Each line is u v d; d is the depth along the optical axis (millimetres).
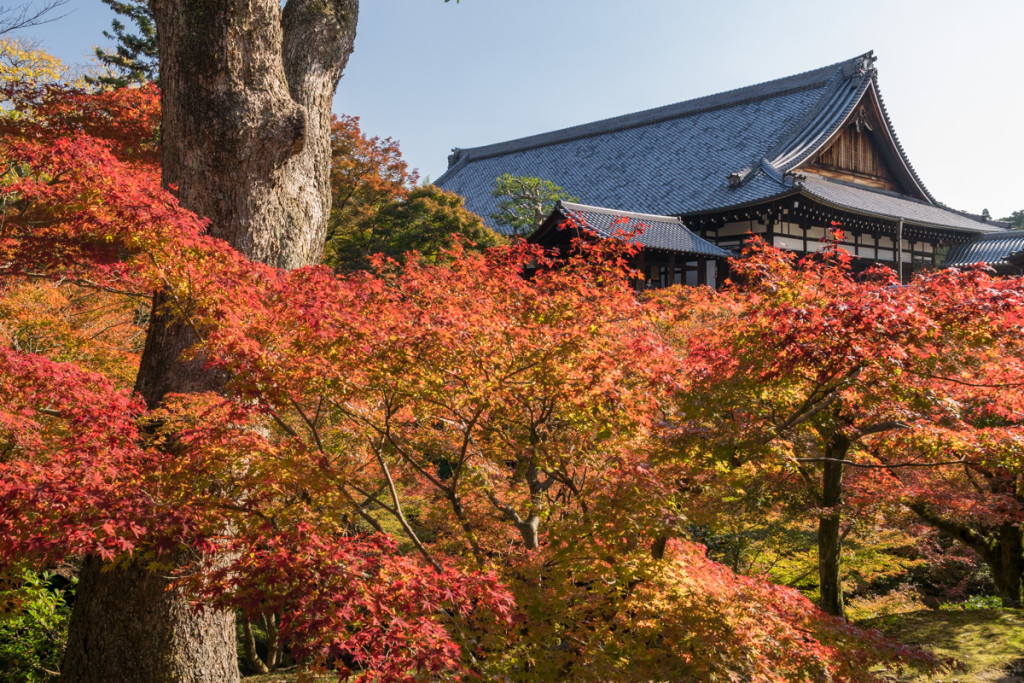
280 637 3359
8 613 4887
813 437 6723
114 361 9828
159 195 5633
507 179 28656
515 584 4621
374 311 4871
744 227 29141
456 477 5613
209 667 6695
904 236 31828
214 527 4035
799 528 10516
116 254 6781
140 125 9859
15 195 7141
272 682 8078
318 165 8586
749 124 35469
